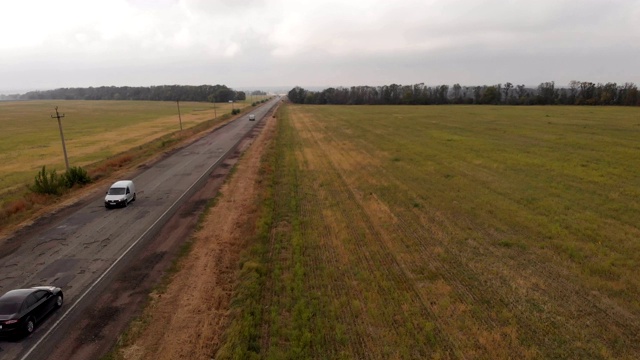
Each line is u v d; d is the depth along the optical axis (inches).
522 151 1950.1
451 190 1326.3
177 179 1594.5
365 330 592.1
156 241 954.7
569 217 1032.8
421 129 3026.6
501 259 813.2
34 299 625.9
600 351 535.2
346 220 1069.8
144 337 595.5
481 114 4318.4
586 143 2112.5
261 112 5743.1
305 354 542.0
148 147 2461.9
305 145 2453.2
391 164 1788.9
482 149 2044.8
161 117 5369.1
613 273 742.5
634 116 3695.9
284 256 852.6
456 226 1003.9
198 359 549.3
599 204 1130.7
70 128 4028.1
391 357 535.2
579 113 4183.1
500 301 660.7
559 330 581.9
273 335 589.3
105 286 747.4
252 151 2218.3
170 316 646.5
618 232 928.9
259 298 689.0
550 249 854.5
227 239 951.6
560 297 668.1
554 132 2591.0
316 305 658.8
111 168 1822.1
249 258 837.2
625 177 1408.7
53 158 2313.0
